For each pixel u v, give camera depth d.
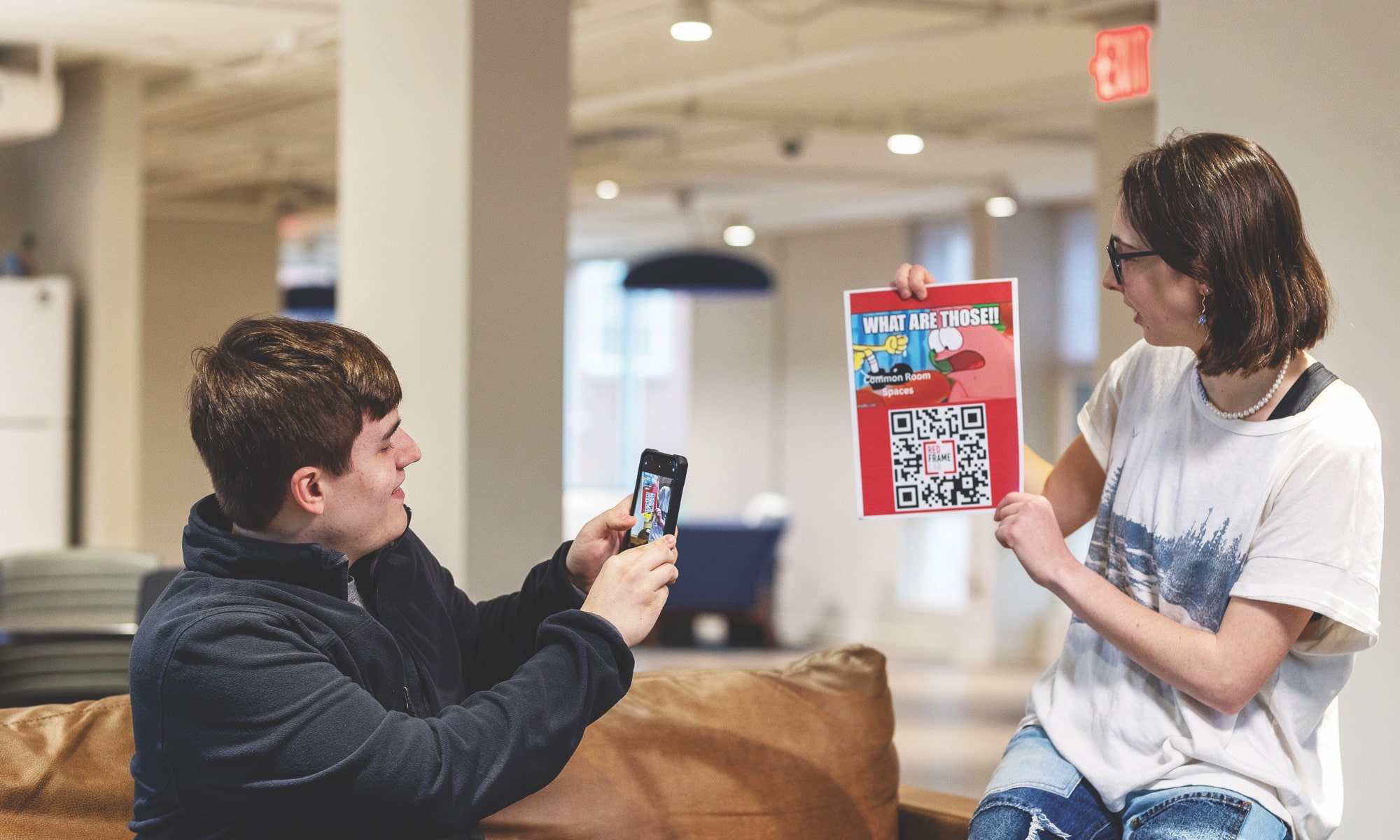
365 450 1.81
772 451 13.30
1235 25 2.44
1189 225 1.72
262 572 1.77
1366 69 2.26
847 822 2.36
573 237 14.18
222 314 12.34
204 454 1.79
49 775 1.95
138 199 7.50
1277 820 1.75
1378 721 2.28
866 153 9.45
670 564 1.87
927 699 9.35
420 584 1.99
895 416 2.00
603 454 15.90
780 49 6.94
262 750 1.62
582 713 1.75
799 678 2.46
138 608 4.13
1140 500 1.91
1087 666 1.95
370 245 4.70
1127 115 6.45
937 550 11.97
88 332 7.49
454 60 4.31
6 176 8.30
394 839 1.72
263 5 6.15
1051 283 11.34
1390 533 2.26
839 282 12.77
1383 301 2.25
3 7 6.26
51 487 7.36
